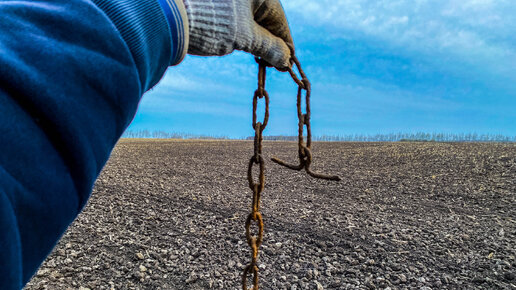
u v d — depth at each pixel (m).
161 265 3.77
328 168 10.18
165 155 12.73
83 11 0.47
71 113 0.43
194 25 0.72
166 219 5.20
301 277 3.57
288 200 6.47
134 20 0.51
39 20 0.45
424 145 16.17
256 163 1.23
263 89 1.19
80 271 3.57
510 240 4.55
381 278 3.48
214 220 5.20
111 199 6.07
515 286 3.38
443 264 3.87
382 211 5.88
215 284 3.40
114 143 0.52
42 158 0.41
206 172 9.30
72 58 0.44
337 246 4.32
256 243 1.30
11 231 0.39
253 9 0.93
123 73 0.49
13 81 0.39
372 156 12.53
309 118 1.23
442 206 6.21
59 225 0.45
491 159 10.57
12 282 0.40
